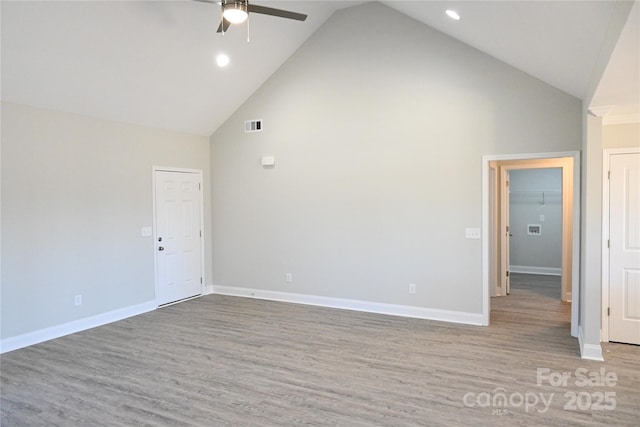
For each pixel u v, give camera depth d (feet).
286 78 19.20
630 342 13.23
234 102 19.95
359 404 9.59
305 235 19.02
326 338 14.26
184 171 19.99
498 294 20.62
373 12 17.21
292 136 19.15
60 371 11.65
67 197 15.17
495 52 14.53
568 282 19.34
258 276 20.33
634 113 12.57
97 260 16.19
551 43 10.88
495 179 20.11
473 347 13.21
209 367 11.84
